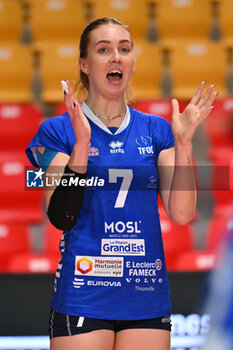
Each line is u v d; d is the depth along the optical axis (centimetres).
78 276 621
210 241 1441
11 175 1727
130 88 741
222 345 1198
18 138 1956
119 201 632
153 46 2188
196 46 2208
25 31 2364
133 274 625
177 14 2391
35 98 2141
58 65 2153
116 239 626
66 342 612
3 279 1301
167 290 645
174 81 2180
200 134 1894
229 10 2419
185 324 1212
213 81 2189
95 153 646
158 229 645
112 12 2364
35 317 1248
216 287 1276
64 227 622
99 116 669
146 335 621
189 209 636
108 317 613
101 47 655
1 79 2130
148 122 679
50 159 650
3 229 1455
